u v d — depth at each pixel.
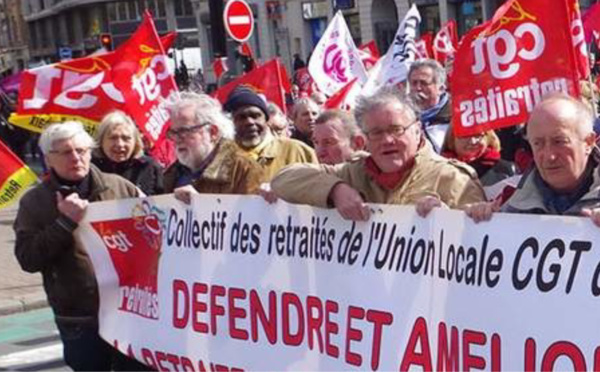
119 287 5.02
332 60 10.91
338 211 4.12
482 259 3.64
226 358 4.64
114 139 6.36
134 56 7.64
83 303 4.99
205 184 5.16
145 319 4.96
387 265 3.98
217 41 15.77
